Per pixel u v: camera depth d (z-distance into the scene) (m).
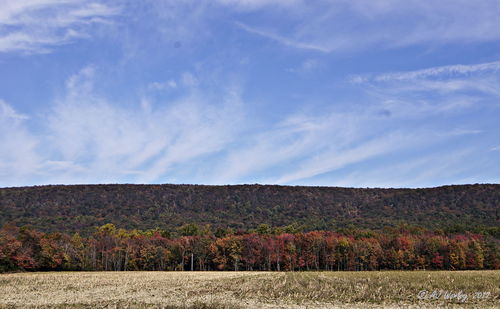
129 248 109.81
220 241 109.69
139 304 35.44
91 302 37.09
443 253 104.12
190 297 39.62
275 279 55.78
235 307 33.53
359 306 34.47
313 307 33.97
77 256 104.44
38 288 49.00
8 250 89.56
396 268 105.75
